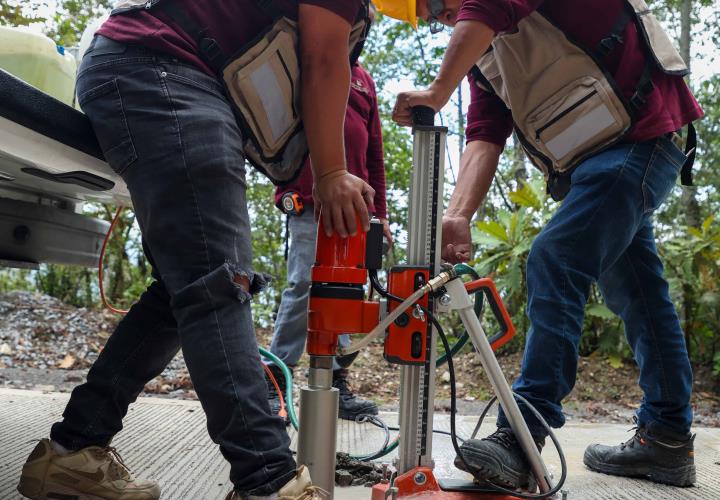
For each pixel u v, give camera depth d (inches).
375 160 119.3
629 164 71.3
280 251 303.9
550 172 79.9
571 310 68.6
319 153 52.8
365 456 78.6
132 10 53.4
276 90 54.0
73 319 222.7
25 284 282.4
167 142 49.4
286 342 109.4
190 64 51.8
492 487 62.1
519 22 72.5
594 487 78.7
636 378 196.9
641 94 71.9
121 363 58.7
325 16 50.7
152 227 49.5
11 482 64.7
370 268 56.5
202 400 48.3
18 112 48.7
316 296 55.2
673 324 82.8
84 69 54.0
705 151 380.8
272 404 104.7
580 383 193.2
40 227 75.2
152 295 59.6
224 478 71.6
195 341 47.9
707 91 377.1
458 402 173.6
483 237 208.8
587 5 71.3
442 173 59.9
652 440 82.0
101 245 90.7
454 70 61.8
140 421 100.0
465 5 64.1
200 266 48.9
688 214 277.7
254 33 52.7
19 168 64.3
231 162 50.8
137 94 50.6
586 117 71.7
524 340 210.5
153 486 61.8
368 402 115.6
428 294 58.9
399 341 58.2
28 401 109.5
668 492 77.9
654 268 83.4
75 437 57.9
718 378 194.4
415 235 59.7
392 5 74.5
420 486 60.2
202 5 52.4
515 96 75.7
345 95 52.5
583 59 71.6
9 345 192.4
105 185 69.0
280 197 109.6
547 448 101.1
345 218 53.7
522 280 203.9
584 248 69.3
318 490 50.1
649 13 75.2
